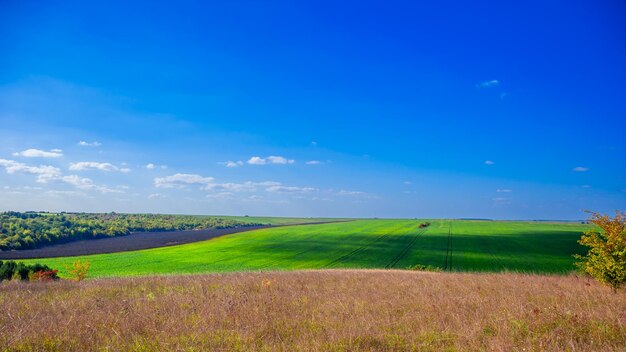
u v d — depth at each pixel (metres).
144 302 13.33
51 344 8.14
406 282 20.41
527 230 115.62
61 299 14.20
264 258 66.06
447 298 14.16
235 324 9.95
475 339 8.47
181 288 17.16
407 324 10.12
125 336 8.78
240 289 16.48
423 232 108.94
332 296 15.19
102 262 61.16
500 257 61.56
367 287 18.33
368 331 9.16
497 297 14.29
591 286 18.28
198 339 8.56
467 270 49.47
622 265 16.16
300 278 22.17
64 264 57.12
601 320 10.13
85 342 8.29
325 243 86.50
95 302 13.11
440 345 8.33
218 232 127.31
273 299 13.70
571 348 7.93
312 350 7.83
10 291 16.53
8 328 9.57
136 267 56.06
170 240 101.12
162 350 7.75
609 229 17.09
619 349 7.77
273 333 9.26
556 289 16.94
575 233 104.25
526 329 9.41
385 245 80.88
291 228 134.25
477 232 108.38
